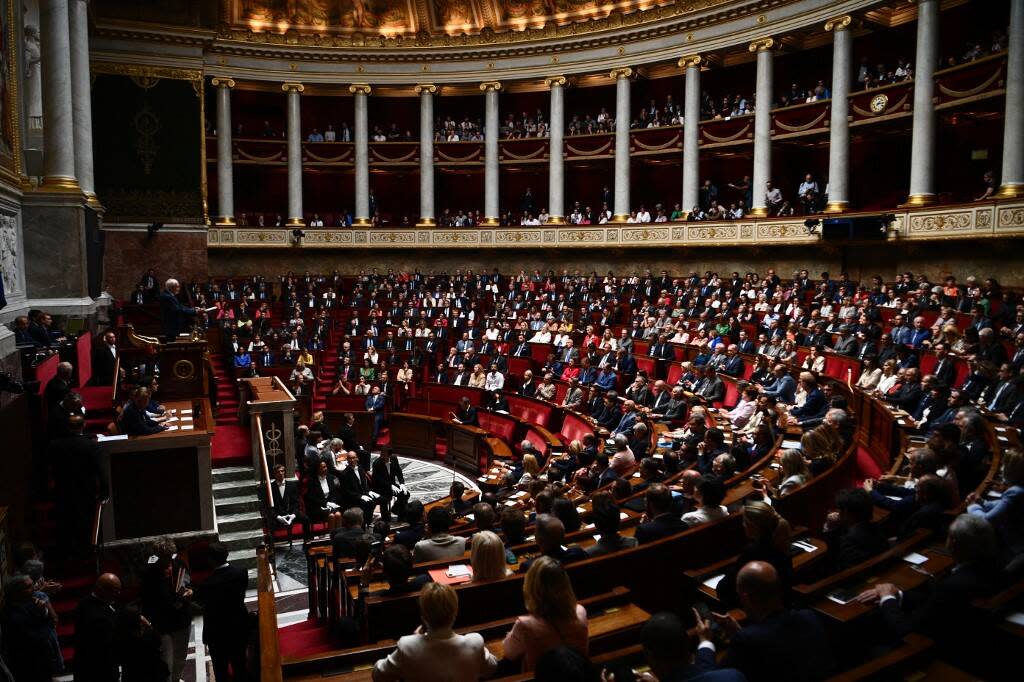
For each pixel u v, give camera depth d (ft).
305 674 16.49
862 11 81.61
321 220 124.57
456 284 100.68
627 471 38.42
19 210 48.85
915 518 21.09
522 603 18.81
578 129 111.96
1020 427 35.73
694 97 98.37
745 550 16.14
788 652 12.16
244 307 90.02
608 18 103.35
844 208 84.43
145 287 85.71
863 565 18.08
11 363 35.35
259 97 121.60
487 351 82.64
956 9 84.38
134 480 36.81
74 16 65.05
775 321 67.77
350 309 96.99
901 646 13.89
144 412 37.73
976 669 14.64
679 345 68.39
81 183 65.72
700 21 95.81
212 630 23.62
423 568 21.56
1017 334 48.26
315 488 44.75
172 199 95.09
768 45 90.58
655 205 116.98
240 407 57.98
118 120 92.53
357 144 114.93
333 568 25.80
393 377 78.84
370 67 114.01
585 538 24.35
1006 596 14.62
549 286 96.37
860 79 85.35
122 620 22.12
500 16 112.27
